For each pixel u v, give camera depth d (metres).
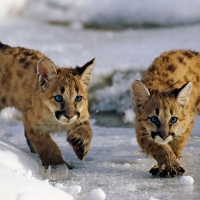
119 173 12.27
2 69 14.04
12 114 18.28
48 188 9.73
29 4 30.84
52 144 12.57
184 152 13.82
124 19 29.20
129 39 25.80
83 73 12.50
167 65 13.83
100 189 10.23
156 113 12.22
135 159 13.45
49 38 25.94
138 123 12.77
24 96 13.09
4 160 11.00
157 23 28.73
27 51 14.31
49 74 12.31
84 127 12.54
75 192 10.52
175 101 12.33
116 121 18.78
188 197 10.48
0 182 9.20
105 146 14.81
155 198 10.10
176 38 25.08
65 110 12.00
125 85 20.03
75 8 30.55
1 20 29.30
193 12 29.05
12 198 8.79
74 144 12.59
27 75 13.33
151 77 13.50
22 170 11.10
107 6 29.88
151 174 12.20
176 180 11.67
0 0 29.94
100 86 20.09
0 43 14.62
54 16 30.08
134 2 29.62
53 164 12.49
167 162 12.12
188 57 14.37
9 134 16.16
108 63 21.28
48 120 12.39
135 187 11.16
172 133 12.25
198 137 15.62
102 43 25.03
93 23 29.14
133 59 21.69
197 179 11.69
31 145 13.99
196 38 24.64
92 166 12.84
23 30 27.48
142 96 12.69
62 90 12.09
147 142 12.54
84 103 12.48
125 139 15.73
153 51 22.75
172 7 29.20
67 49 23.58
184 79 13.60
